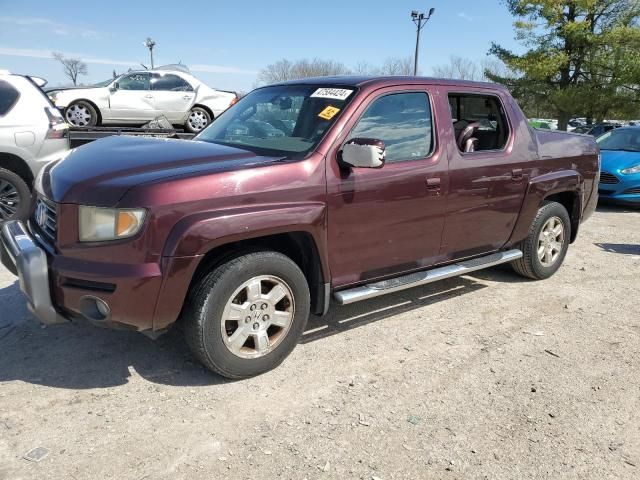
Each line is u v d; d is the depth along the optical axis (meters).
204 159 3.40
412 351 3.96
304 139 3.70
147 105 13.88
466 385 3.52
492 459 2.81
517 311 4.81
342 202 3.60
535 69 26.17
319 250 3.55
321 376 3.56
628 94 26.36
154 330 3.15
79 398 3.20
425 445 2.90
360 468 2.70
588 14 26.64
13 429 2.88
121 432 2.90
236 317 3.31
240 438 2.89
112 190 3.01
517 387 3.52
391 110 3.97
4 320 4.20
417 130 4.12
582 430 3.09
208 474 2.62
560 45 27.19
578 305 5.01
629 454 2.90
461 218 4.43
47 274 3.08
